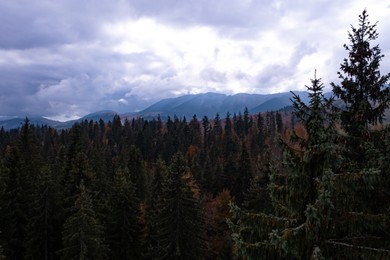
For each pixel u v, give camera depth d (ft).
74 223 91.66
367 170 29.91
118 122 531.50
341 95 42.57
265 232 33.12
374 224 31.22
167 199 106.63
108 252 112.47
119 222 114.21
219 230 169.37
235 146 378.94
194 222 109.29
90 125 543.80
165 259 104.78
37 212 115.24
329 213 29.94
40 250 115.03
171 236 103.50
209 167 266.36
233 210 33.65
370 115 40.32
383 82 40.32
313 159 32.58
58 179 147.74
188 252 104.32
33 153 188.24
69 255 93.66
